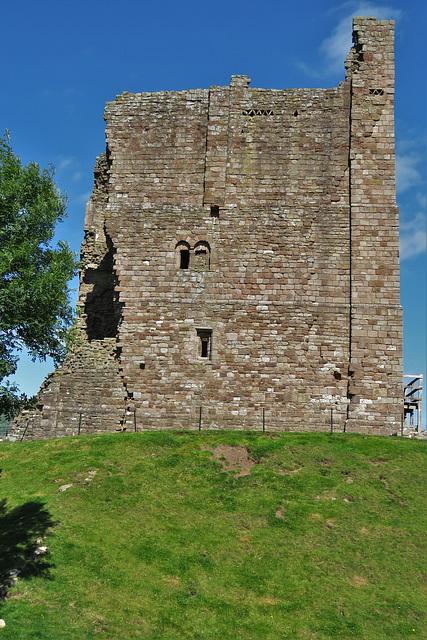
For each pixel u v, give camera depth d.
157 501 18.38
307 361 25.03
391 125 26.45
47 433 24.47
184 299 25.77
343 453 21.27
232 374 25.08
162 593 14.59
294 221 26.00
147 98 27.55
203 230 26.23
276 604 14.68
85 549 15.68
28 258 15.48
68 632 12.87
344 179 26.22
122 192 26.92
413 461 20.80
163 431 23.25
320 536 17.20
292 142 26.59
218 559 16.06
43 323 15.77
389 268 25.47
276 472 20.16
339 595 15.15
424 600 15.23
